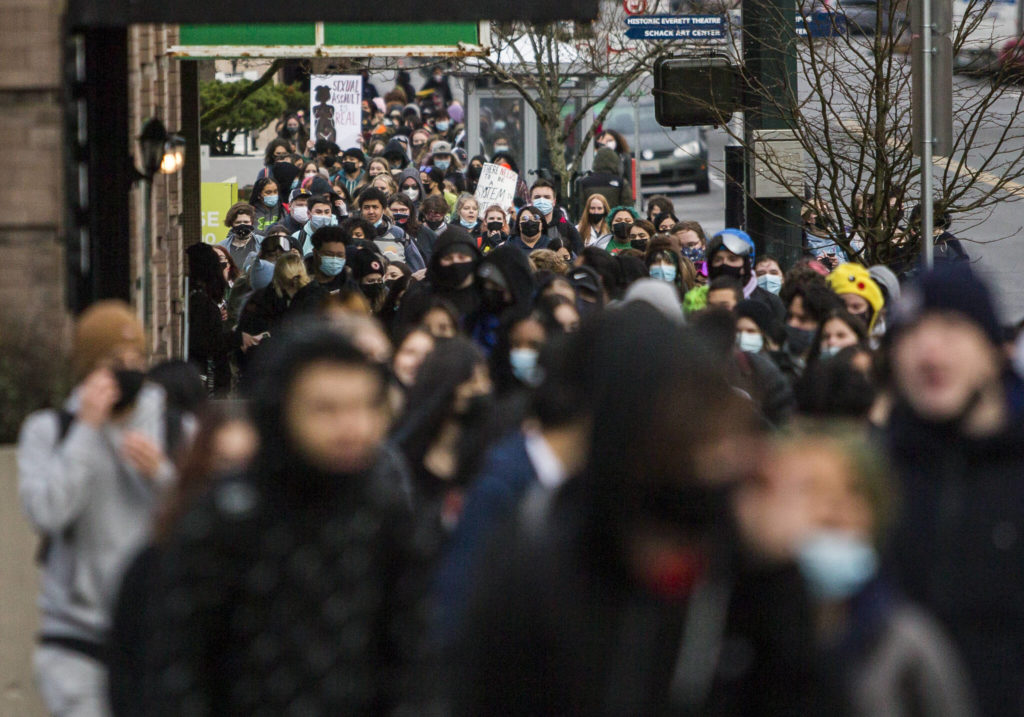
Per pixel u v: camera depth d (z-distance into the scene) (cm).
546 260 3566
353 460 1161
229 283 4750
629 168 8775
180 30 4675
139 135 3316
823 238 4300
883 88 3903
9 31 2314
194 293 3978
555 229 5509
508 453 1443
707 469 869
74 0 2355
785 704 873
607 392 880
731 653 873
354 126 8525
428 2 2383
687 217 11381
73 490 1582
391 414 1856
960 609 1316
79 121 2667
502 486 1416
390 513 1181
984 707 1303
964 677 1305
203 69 9744
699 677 870
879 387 1798
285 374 1157
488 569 902
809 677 873
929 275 1366
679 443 862
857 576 1034
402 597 1166
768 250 4003
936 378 1345
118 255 2781
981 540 1320
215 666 1138
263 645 1131
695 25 4212
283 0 2369
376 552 1163
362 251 3675
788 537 889
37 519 1589
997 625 1315
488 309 2712
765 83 3916
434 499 1722
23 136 2328
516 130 9262
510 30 7481
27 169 2327
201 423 1361
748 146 3959
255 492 1154
